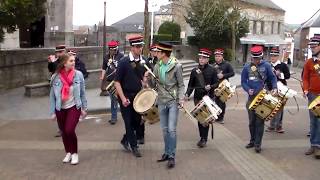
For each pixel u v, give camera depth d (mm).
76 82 7586
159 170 7383
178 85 7605
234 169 7488
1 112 12789
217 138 9883
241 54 48906
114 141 9453
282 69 10562
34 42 27828
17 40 21031
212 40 39844
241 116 13227
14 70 17062
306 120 12539
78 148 8789
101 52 22844
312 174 7246
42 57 18672
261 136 8539
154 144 9164
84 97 7738
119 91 7945
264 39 55719
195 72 9227
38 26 27797
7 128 10742
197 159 8078
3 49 17781
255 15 52250
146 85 8031
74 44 28672
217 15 39094
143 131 9008
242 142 9492
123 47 28422
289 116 13273
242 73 8789
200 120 8367
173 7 43781
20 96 15648
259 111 8242
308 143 9469
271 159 8133
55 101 7586
